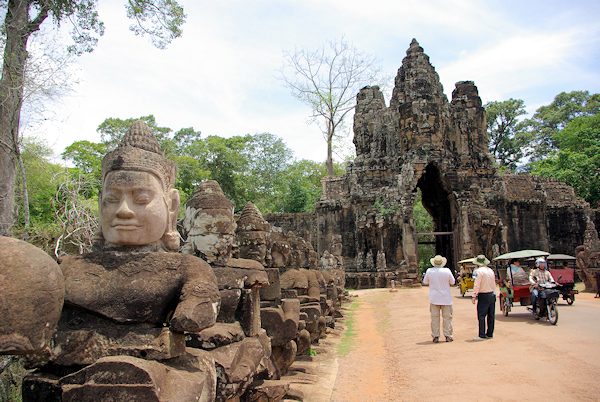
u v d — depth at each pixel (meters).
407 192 37.09
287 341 7.54
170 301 4.13
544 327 13.34
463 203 37.25
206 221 6.11
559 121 67.69
